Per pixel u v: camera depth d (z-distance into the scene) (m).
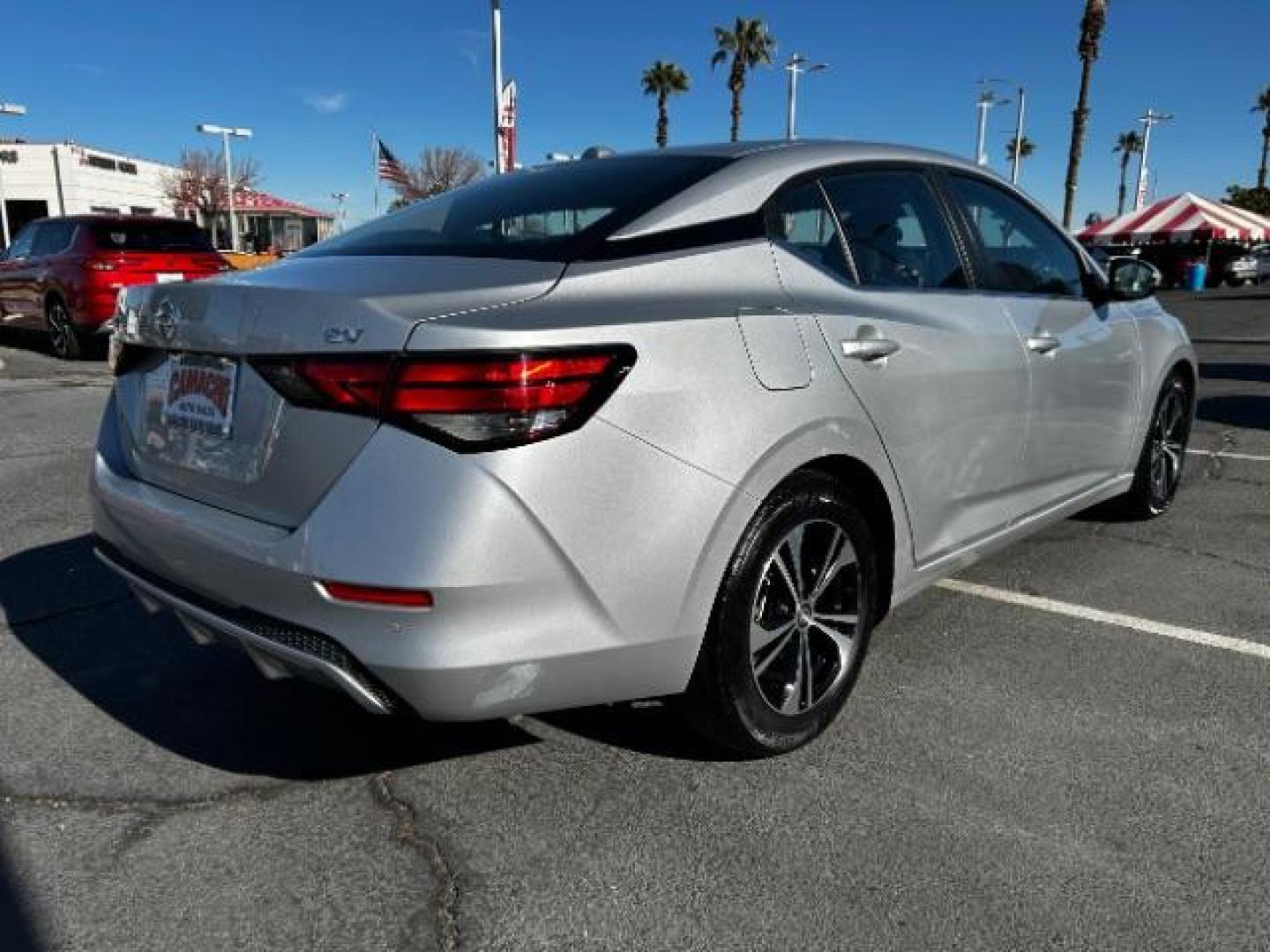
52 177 44.69
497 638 2.02
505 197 2.89
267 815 2.40
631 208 2.53
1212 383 9.99
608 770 2.58
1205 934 1.97
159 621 3.61
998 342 3.15
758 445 2.29
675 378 2.18
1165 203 31.52
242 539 2.17
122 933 2.00
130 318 2.65
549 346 2.00
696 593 2.24
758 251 2.55
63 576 4.07
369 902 2.09
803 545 2.55
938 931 1.99
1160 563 4.17
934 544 2.99
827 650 2.71
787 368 2.40
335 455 2.06
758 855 2.23
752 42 40.06
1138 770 2.55
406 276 2.30
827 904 2.07
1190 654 3.27
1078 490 3.87
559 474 2.02
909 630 3.47
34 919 2.04
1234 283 36.00
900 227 3.02
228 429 2.29
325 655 2.09
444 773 2.58
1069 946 1.94
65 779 2.56
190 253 11.27
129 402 2.71
